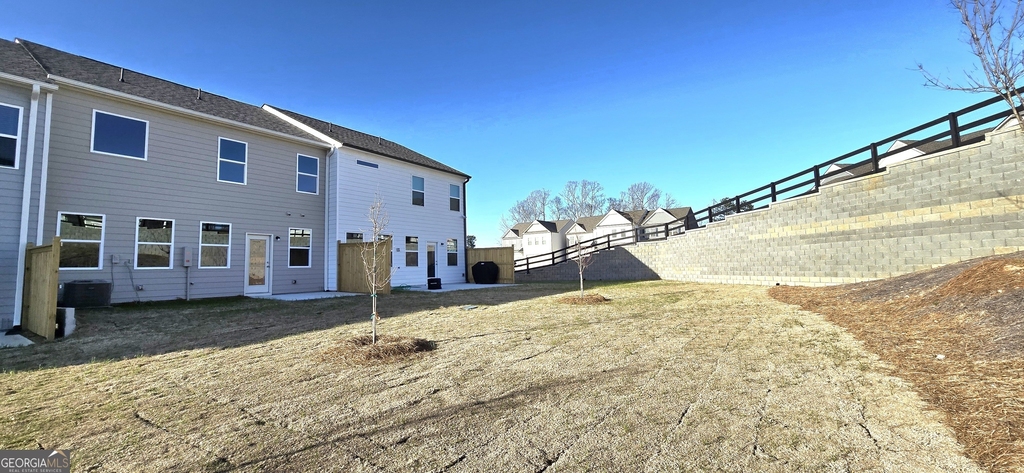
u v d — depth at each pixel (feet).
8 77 25.68
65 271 30.73
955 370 12.35
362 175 50.11
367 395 12.26
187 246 37.01
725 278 48.78
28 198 25.76
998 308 15.70
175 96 39.47
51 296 20.85
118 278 33.14
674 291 40.70
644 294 38.42
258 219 42.14
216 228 39.14
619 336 19.92
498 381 13.38
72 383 13.64
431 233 59.00
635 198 221.46
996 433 8.50
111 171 33.22
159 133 35.99
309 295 41.65
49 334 20.61
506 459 8.36
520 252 164.96
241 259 40.75
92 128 32.48
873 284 28.43
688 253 54.90
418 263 56.59
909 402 10.59
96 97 32.68
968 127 28.19
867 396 11.21
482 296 40.24
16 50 33.32
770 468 7.77
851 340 17.34
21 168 25.98
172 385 13.38
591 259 68.33
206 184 38.60
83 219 31.76
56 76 29.76
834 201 36.50
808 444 8.67
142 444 9.18
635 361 15.46
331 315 28.09
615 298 35.53
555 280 71.05
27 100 26.76
